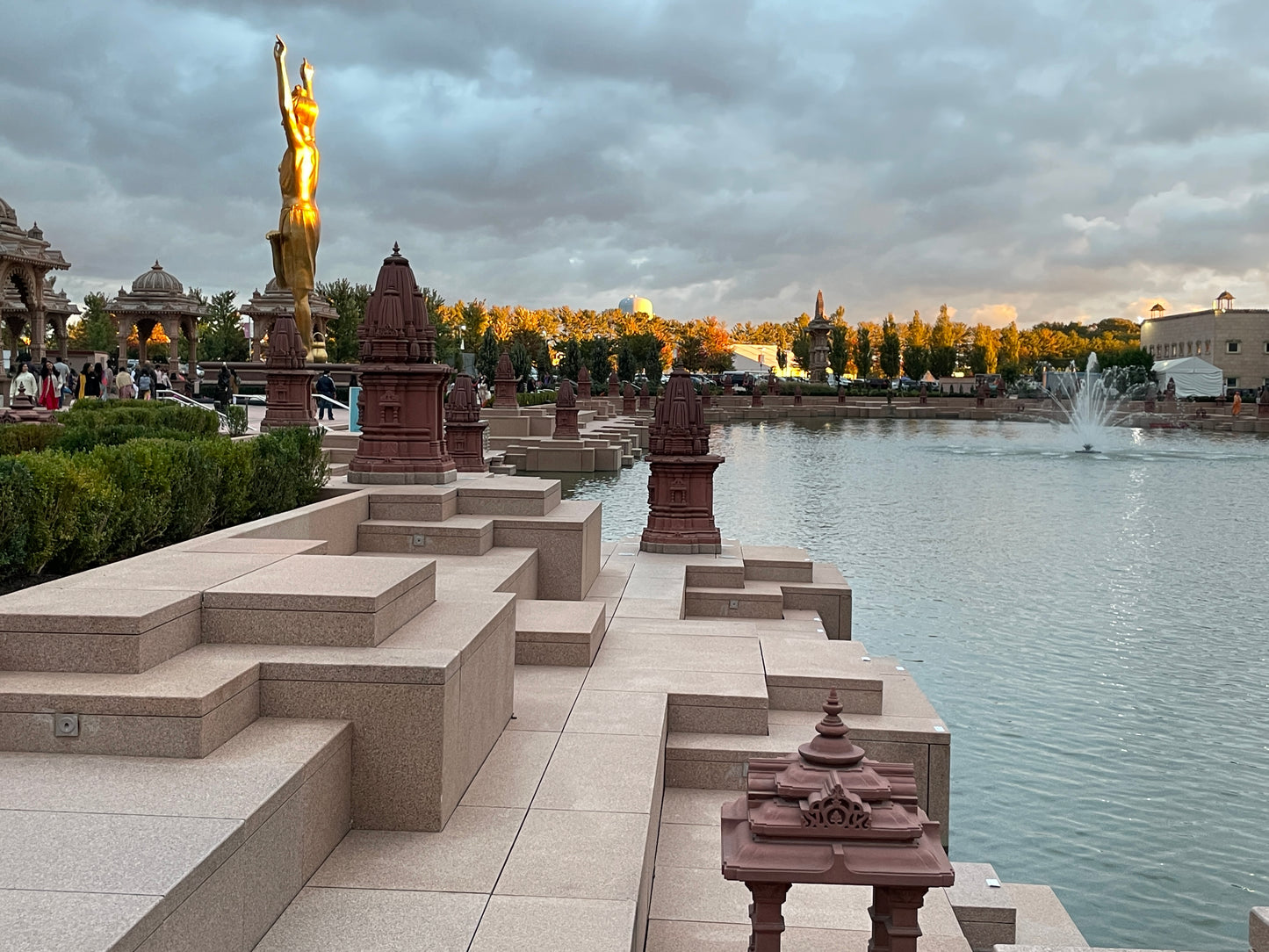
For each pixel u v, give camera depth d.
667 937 4.61
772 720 7.01
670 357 128.12
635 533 18.58
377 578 5.45
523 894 4.00
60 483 6.67
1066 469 32.97
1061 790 7.43
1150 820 6.95
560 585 10.14
